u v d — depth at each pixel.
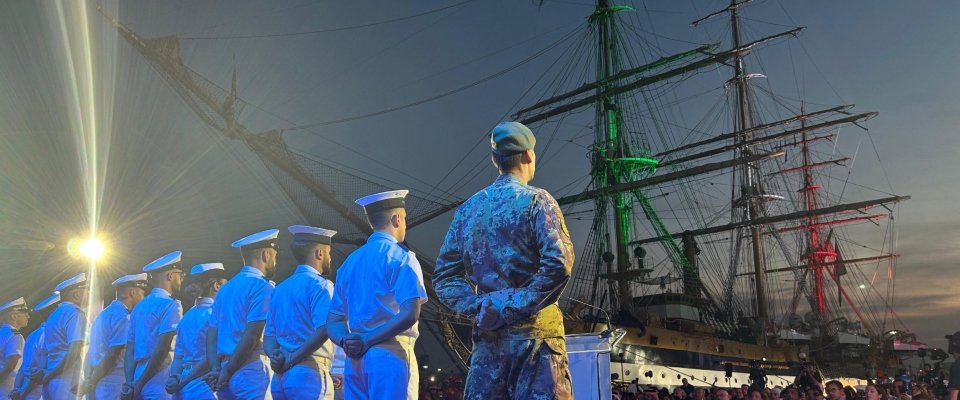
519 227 3.69
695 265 59.69
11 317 14.20
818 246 78.12
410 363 5.36
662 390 24.62
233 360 7.04
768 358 48.16
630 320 33.84
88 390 9.76
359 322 5.38
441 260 4.05
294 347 6.53
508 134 3.99
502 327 3.55
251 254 7.50
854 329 72.69
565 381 3.56
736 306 62.59
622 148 51.81
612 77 50.81
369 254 5.48
